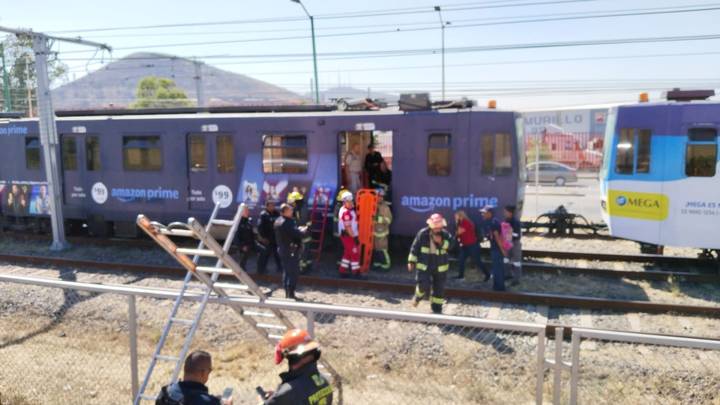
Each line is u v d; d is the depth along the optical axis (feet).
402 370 22.66
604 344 25.90
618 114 37.83
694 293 34.04
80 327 28.48
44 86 44.91
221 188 43.65
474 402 19.75
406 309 31.76
